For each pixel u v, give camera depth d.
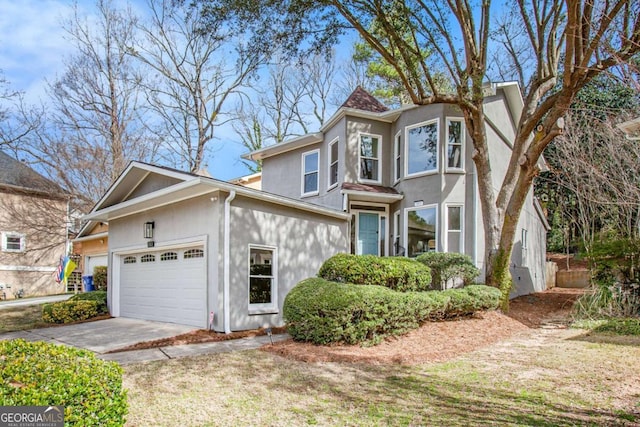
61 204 21.91
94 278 17.78
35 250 20.70
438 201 12.99
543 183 20.86
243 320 9.18
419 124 13.87
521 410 4.59
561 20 10.74
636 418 4.34
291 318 7.90
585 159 12.33
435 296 9.16
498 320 10.05
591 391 5.23
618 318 10.27
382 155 15.04
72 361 3.61
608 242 11.16
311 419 4.36
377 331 7.97
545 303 13.82
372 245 14.77
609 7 7.39
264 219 9.92
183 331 9.09
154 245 11.02
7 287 19.56
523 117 10.98
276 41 10.49
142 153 23.94
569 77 8.61
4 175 20.25
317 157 16.41
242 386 5.39
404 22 9.97
